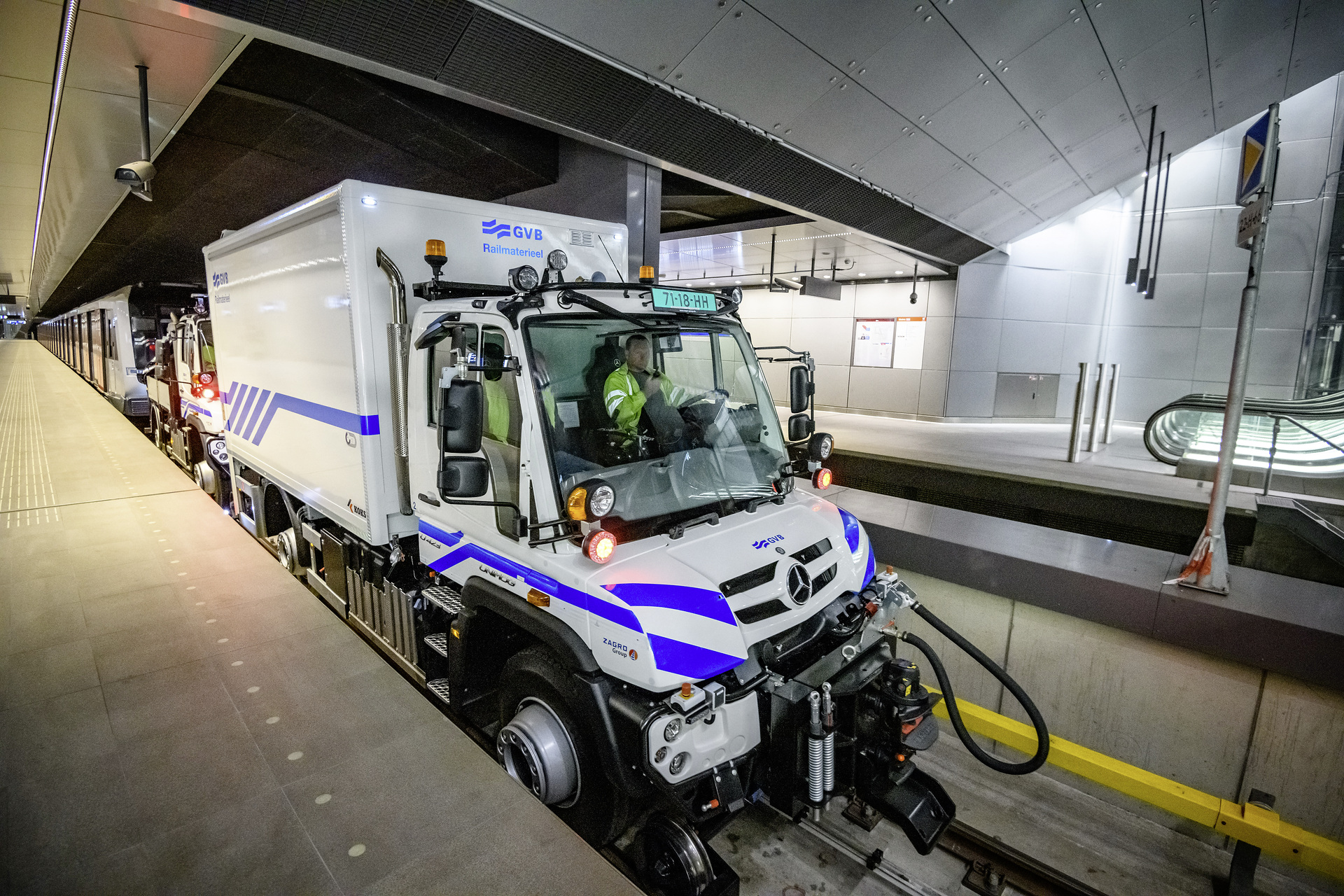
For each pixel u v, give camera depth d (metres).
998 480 8.57
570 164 7.83
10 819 2.82
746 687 2.79
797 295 17.27
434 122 6.86
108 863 2.58
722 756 2.70
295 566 5.93
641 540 2.99
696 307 3.57
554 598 2.89
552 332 3.11
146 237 13.47
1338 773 3.57
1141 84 7.62
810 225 9.83
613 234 4.83
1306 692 3.66
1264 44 7.42
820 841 3.61
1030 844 3.77
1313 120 12.22
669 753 2.55
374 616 4.54
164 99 6.09
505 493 3.17
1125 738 4.30
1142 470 8.91
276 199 10.15
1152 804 3.91
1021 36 6.06
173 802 2.93
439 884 2.50
